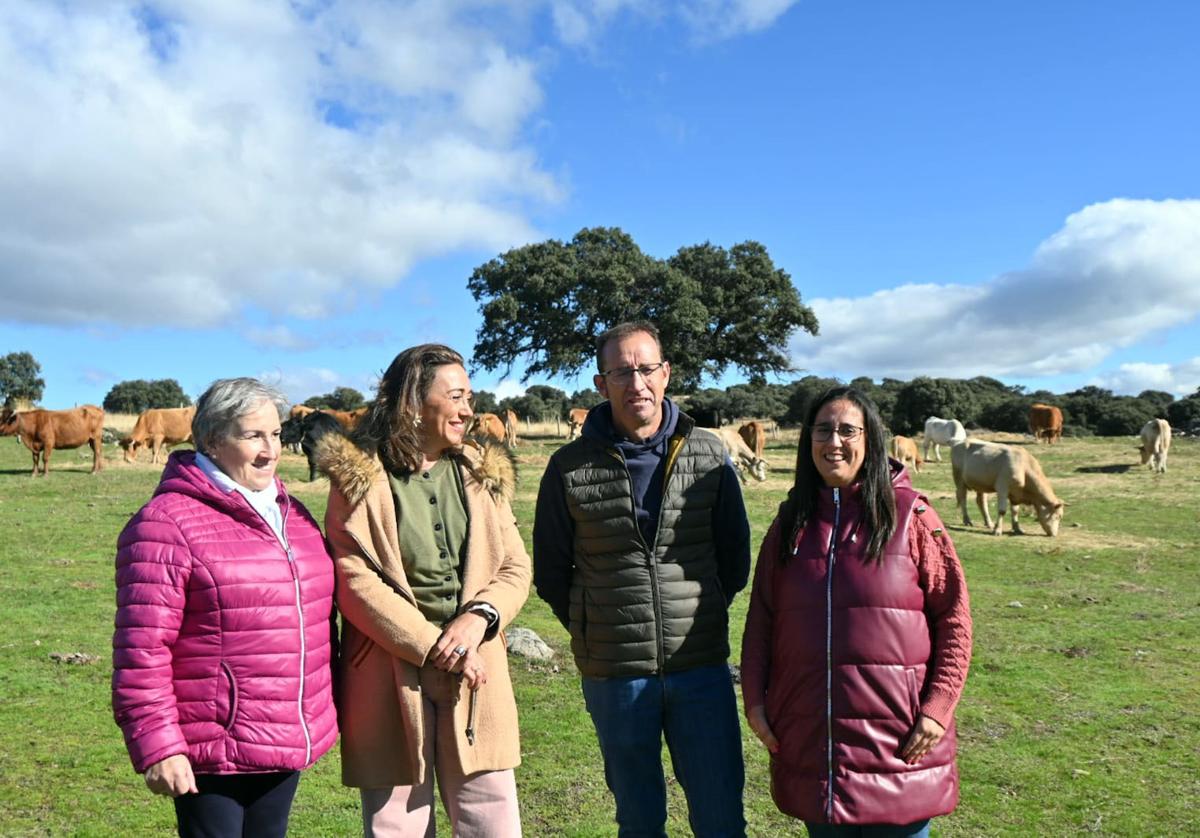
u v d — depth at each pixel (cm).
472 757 316
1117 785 495
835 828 297
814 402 318
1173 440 3431
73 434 1964
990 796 481
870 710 294
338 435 322
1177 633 837
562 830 441
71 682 627
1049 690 662
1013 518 1564
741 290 4469
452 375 326
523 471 2255
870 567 300
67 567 1002
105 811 445
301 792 483
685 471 339
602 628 337
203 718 278
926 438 3133
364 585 307
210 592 279
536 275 4266
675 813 464
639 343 334
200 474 290
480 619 310
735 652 776
